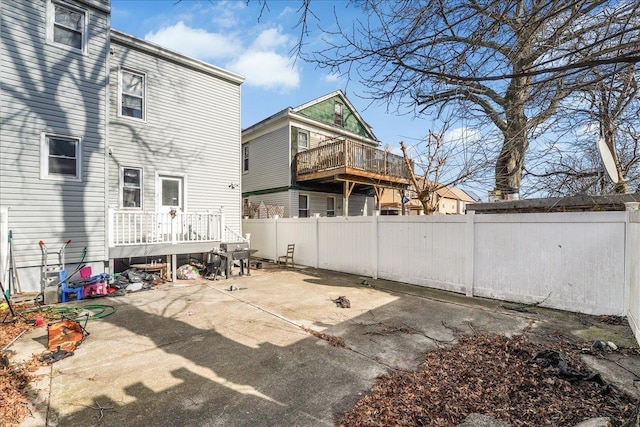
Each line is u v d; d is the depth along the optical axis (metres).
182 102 9.95
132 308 5.52
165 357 3.52
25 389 2.84
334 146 12.89
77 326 3.89
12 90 6.25
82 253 6.97
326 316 4.94
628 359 3.22
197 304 5.75
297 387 2.87
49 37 6.71
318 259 9.75
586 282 4.81
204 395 2.75
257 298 6.12
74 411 2.53
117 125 8.66
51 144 6.72
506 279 5.68
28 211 6.36
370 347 3.74
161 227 8.25
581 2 2.25
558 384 2.73
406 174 14.10
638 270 3.46
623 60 2.00
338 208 16.48
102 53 7.41
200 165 10.34
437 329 4.32
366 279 7.89
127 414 2.49
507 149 4.31
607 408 2.35
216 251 8.43
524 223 5.46
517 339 3.84
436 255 6.73
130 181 8.93
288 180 14.23
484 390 2.70
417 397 2.63
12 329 4.43
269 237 11.82
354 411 2.48
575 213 4.91
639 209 3.74
